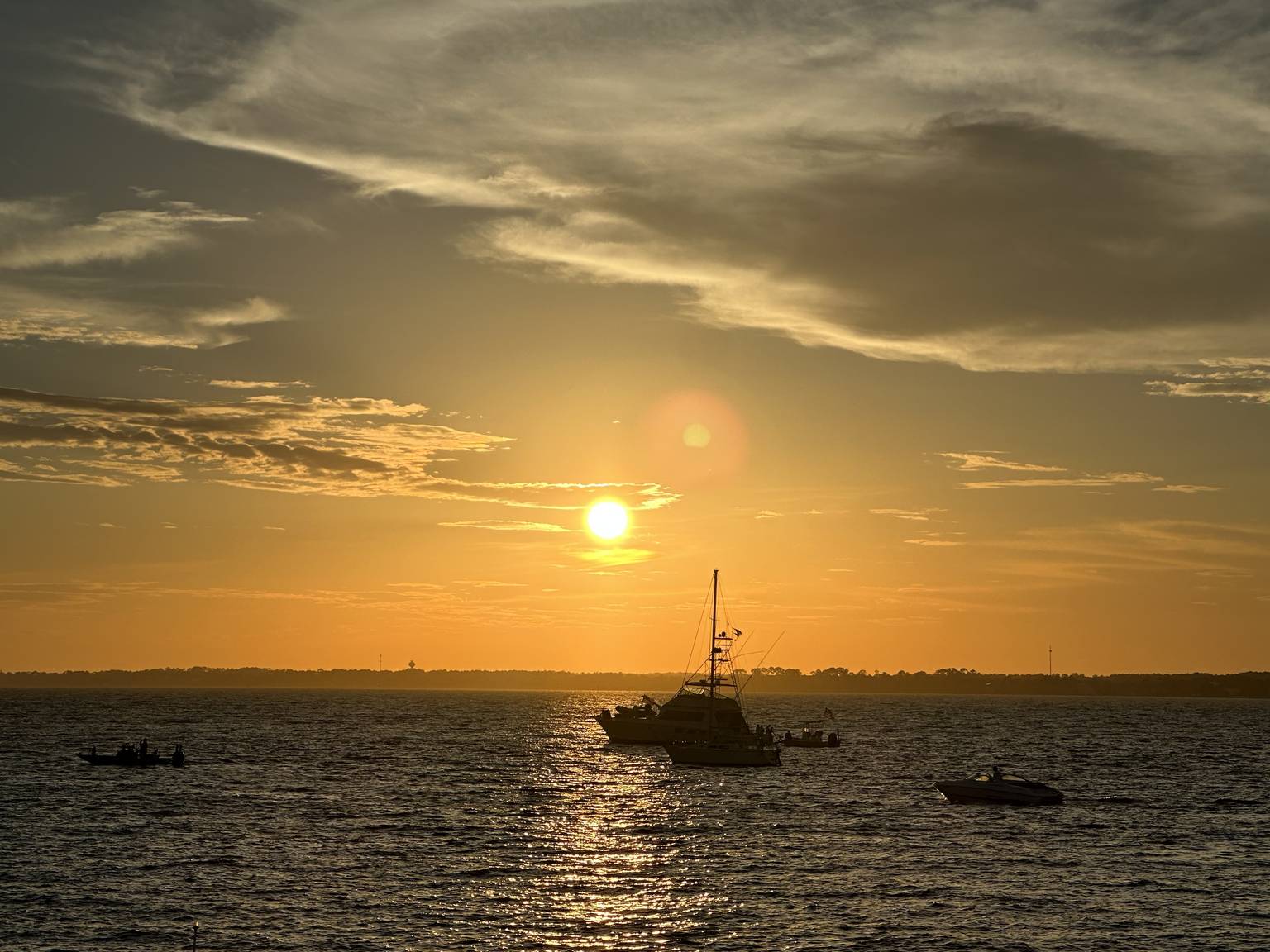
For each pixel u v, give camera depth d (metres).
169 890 73.50
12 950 60.31
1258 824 108.38
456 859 85.00
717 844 93.50
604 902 71.38
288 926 65.31
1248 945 63.38
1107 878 79.88
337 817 106.94
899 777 154.12
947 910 70.19
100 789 127.88
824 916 68.38
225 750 192.00
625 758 183.38
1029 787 122.25
